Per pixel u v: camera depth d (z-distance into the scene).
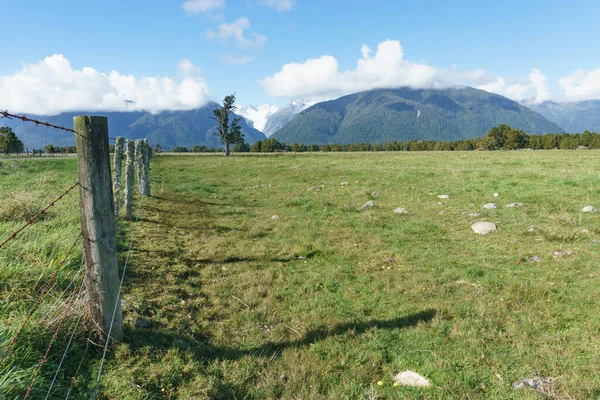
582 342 5.17
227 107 68.44
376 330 5.70
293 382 4.45
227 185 23.64
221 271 8.19
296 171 29.11
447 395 4.23
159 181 24.20
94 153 4.12
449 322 5.91
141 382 4.12
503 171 22.17
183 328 5.54
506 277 7.62
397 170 26.06
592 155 38.78
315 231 11.62
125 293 6.28
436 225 12.09
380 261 8.88
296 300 6.82
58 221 8.88
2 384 3.42
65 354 4.11
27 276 5.64
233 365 4.78
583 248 8.95
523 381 4.41
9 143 70.50
